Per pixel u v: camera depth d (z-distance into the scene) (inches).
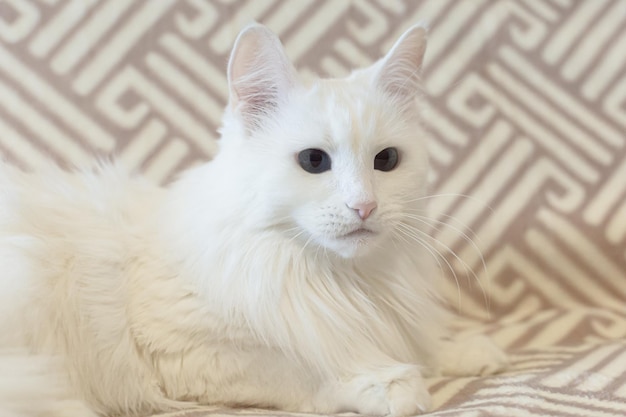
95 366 55.8
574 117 91.7
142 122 86.7
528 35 93.0
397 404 52.6
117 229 60.0
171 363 57.2
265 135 56.8
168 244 58.3
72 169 71.3
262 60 57.6
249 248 55.2
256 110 58.0
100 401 56.5
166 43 88.4
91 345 55.7
